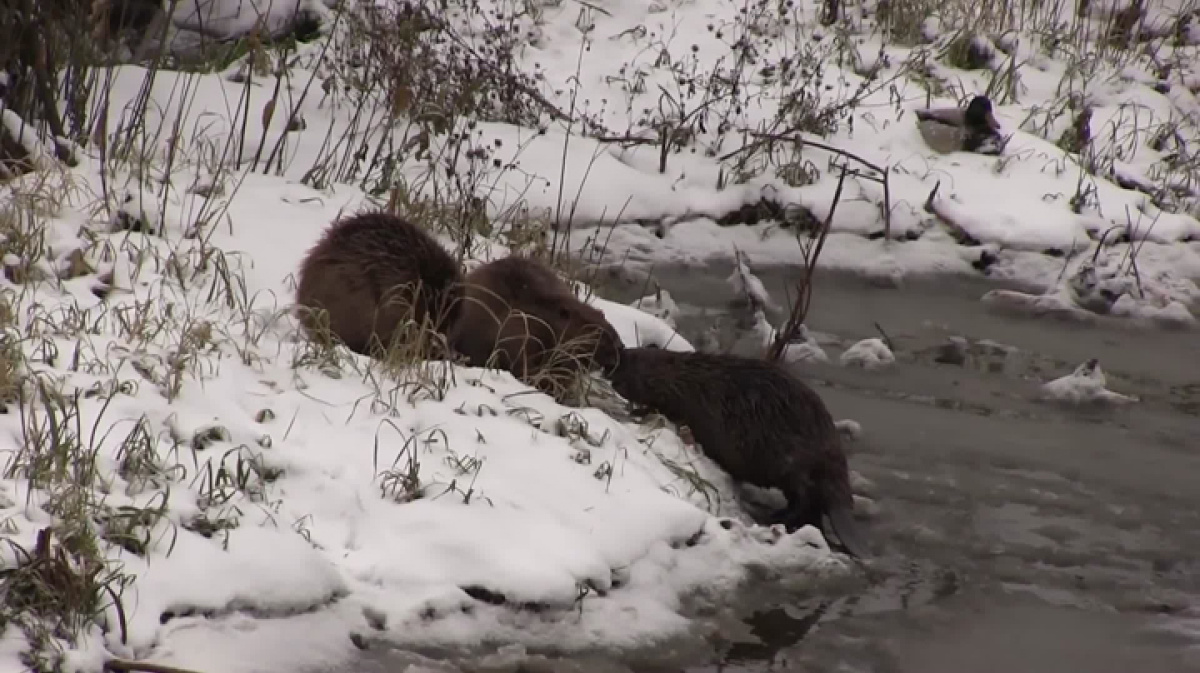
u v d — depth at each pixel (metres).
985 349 15.77
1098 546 11.03
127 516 8.23
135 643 7.59
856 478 11.88
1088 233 18.80
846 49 22.81
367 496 9.27
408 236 11.49
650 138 19.30
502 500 9.51
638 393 11.41
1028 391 14.56
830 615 9.58
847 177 18.98
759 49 22.48
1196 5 26.59
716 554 9.94
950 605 9.90
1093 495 12.01
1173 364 15.80
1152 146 21.50
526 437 10.38
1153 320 17.17
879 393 14.12
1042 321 16.94
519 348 11.62
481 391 10.96
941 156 20.06
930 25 23.77
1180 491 12.22
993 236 18.42
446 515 9.20
